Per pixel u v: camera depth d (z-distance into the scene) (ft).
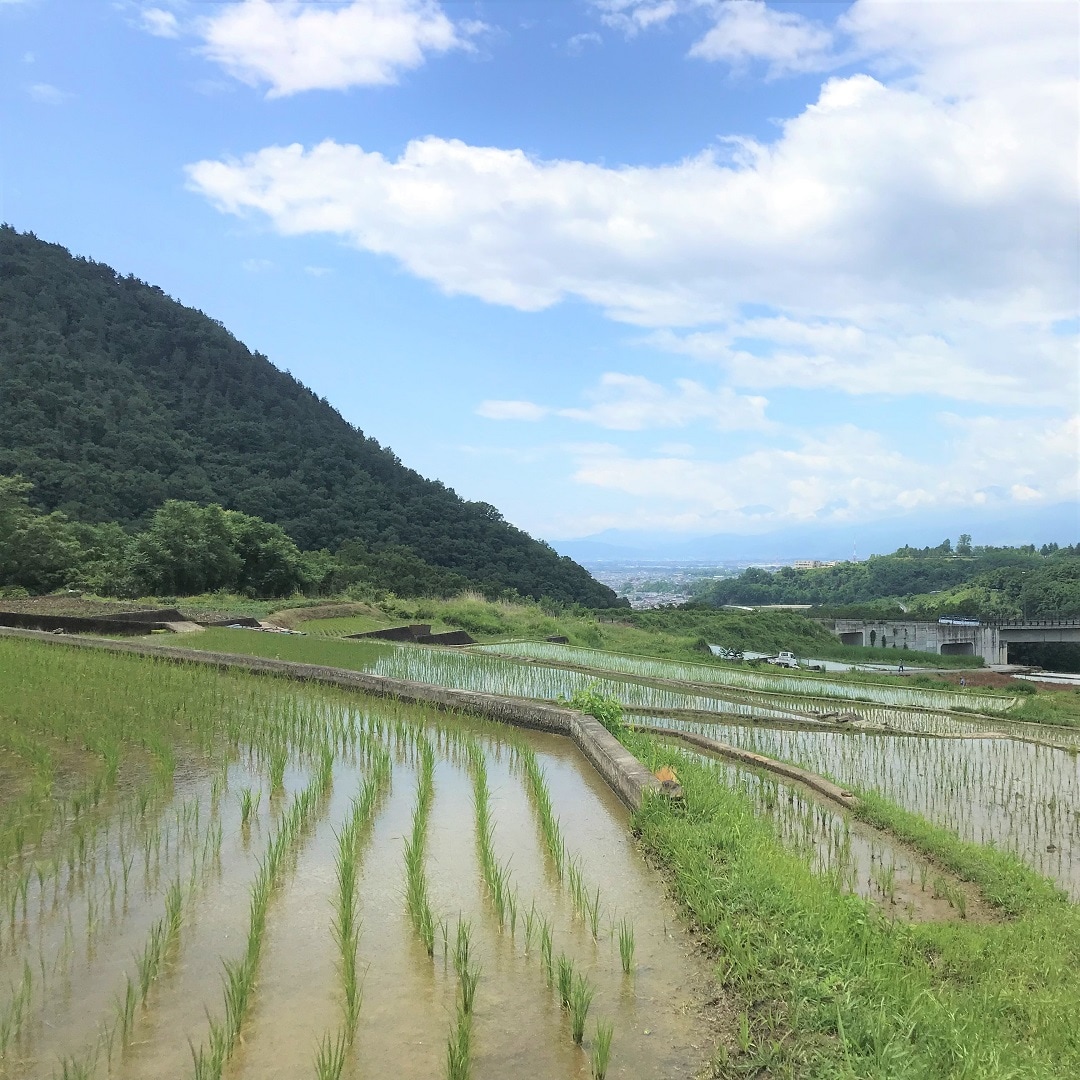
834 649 172.55
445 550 226.38
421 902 18.33
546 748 37.83
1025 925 21.68
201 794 27.20
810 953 16.37
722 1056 13.33
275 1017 14.43
